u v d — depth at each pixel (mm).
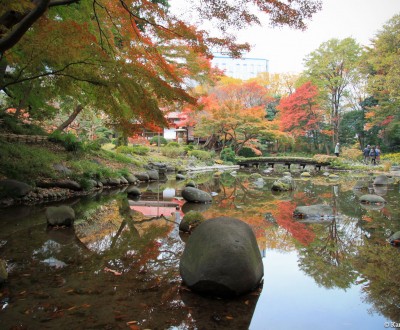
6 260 4133
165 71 6199
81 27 5895
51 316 2713
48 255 4383
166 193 10719
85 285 3381
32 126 14133
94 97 8328
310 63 32719
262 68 58344
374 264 4266
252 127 26359
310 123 31828
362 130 31906
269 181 15938
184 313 2826
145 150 22359
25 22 4848
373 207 8492
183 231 5875
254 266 3330
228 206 8641
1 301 2980
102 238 5320
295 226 6352
